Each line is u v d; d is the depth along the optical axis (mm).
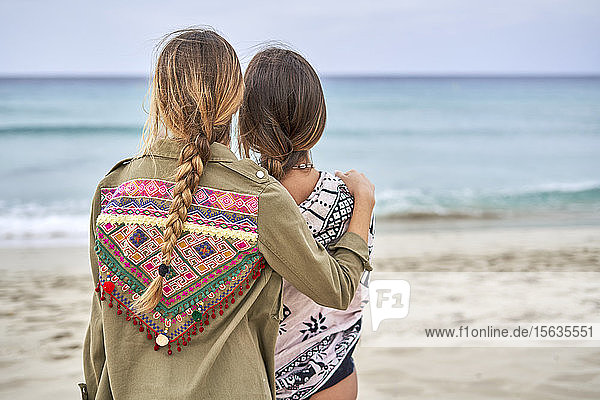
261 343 1626
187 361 1509
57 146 20812
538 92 41812
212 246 1532
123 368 1514
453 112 32438
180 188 1535
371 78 57750
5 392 3877
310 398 1892
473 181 17625
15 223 10812
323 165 20312
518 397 3746
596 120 29703
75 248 8742
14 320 5406
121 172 1670
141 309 1479
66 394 3873
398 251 8375
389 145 23766
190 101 1600
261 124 1864
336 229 1868
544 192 14445
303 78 1874
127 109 30250
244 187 1583
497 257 7953
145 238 1538
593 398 3713
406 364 4297
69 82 42969
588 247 8648
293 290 1895
